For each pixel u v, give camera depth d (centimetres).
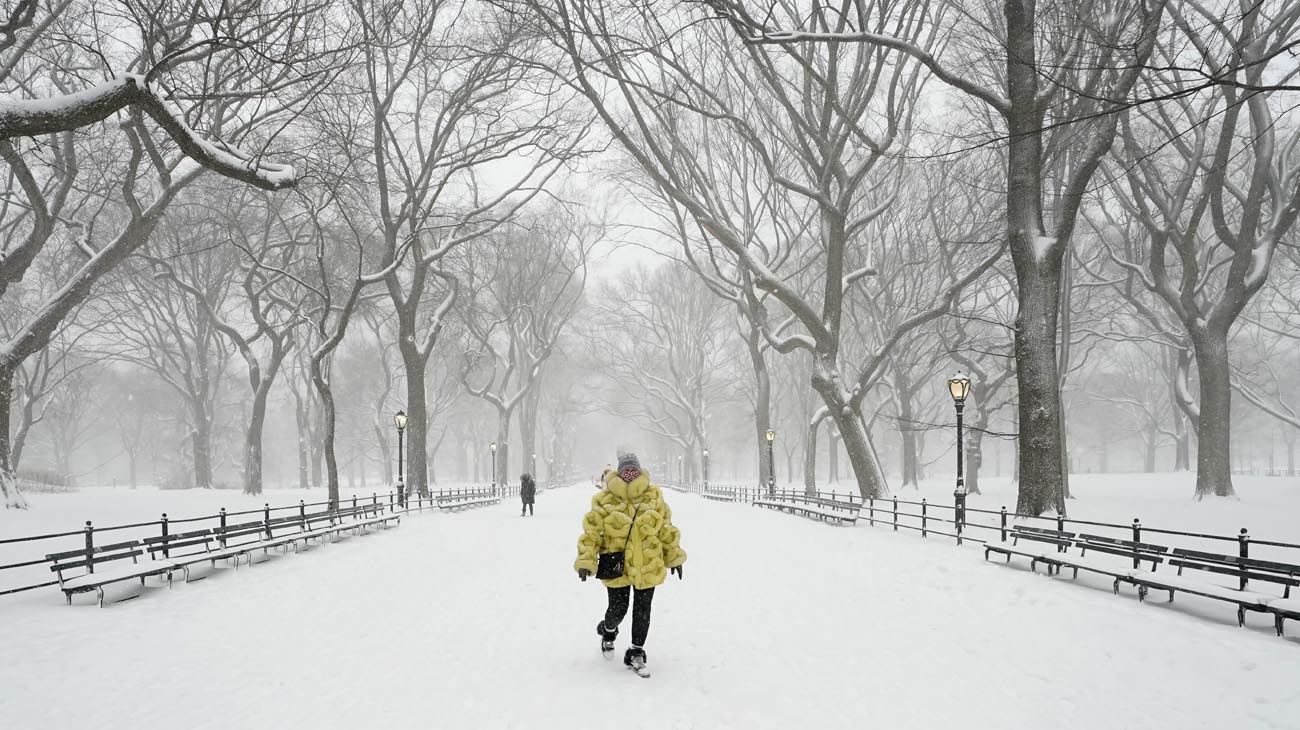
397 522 2231
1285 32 2155
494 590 1038
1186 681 600
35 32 1967
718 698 564
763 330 3316
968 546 1473
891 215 3644
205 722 516
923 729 506
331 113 2534
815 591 1007
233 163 1375
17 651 700
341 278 3872
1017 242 1805
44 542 1744
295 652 705
